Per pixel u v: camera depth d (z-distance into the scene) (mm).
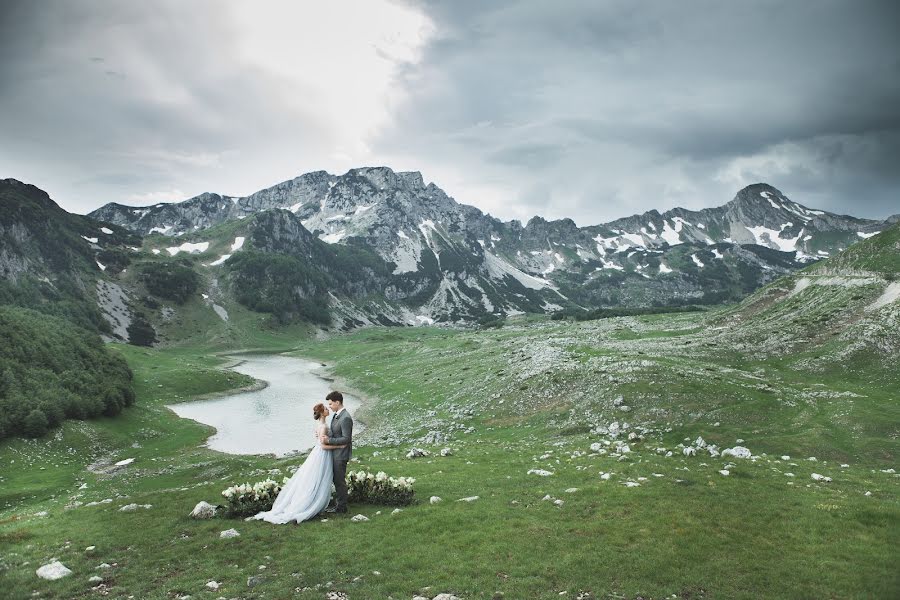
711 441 53562
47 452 71125
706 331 134750
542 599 12188
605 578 13297
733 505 19422
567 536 16203
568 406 71500
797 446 49594
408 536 16422
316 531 16875
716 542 15680
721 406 62656
